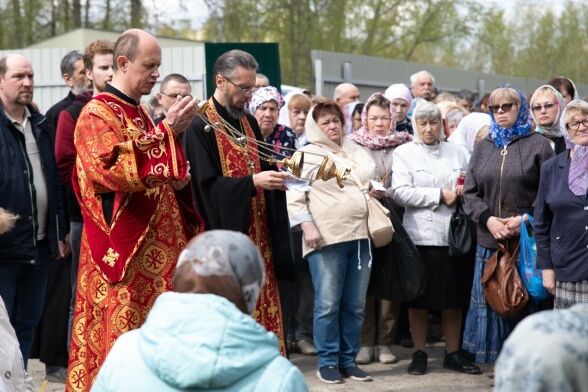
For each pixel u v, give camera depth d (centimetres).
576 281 539
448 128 887
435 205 650
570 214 538
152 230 436
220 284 245
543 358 208
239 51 525
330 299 618
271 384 239
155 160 411
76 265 600
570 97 738
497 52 3522
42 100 1295
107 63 572
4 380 358
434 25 3061
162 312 241
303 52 2666
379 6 2938
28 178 554
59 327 641
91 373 439
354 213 612
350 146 640
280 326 524
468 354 679
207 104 503
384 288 637
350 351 639
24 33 2488
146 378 243
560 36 3659
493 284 603
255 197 515
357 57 1412
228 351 237
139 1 2366
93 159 421
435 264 649
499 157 617
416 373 658
